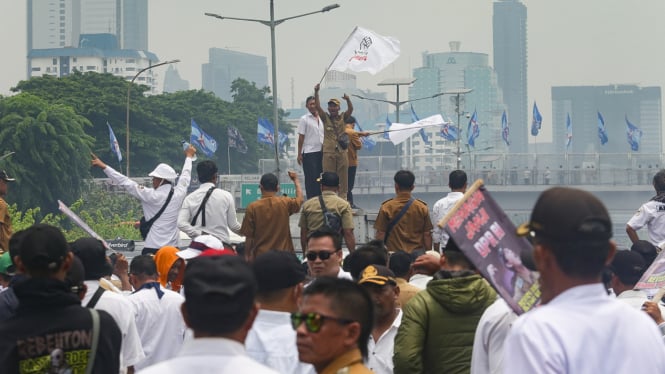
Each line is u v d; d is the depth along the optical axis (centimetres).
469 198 700
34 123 8694
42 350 711
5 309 836
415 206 1597
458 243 695
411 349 884
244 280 546
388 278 981
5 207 1702
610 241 556
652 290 1041
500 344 791
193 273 548
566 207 552
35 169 8744
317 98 2334
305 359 630
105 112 12350
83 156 9138
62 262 736
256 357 779
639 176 11225
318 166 2409
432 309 888
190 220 1720
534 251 566
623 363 545
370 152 18138
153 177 1758
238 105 16262
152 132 13012
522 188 11244
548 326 544
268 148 15712
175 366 530
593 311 551
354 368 626
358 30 2369
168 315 1122
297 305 804
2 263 1020
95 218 9256
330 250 1038
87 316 727
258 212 1630
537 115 11825
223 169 14850
